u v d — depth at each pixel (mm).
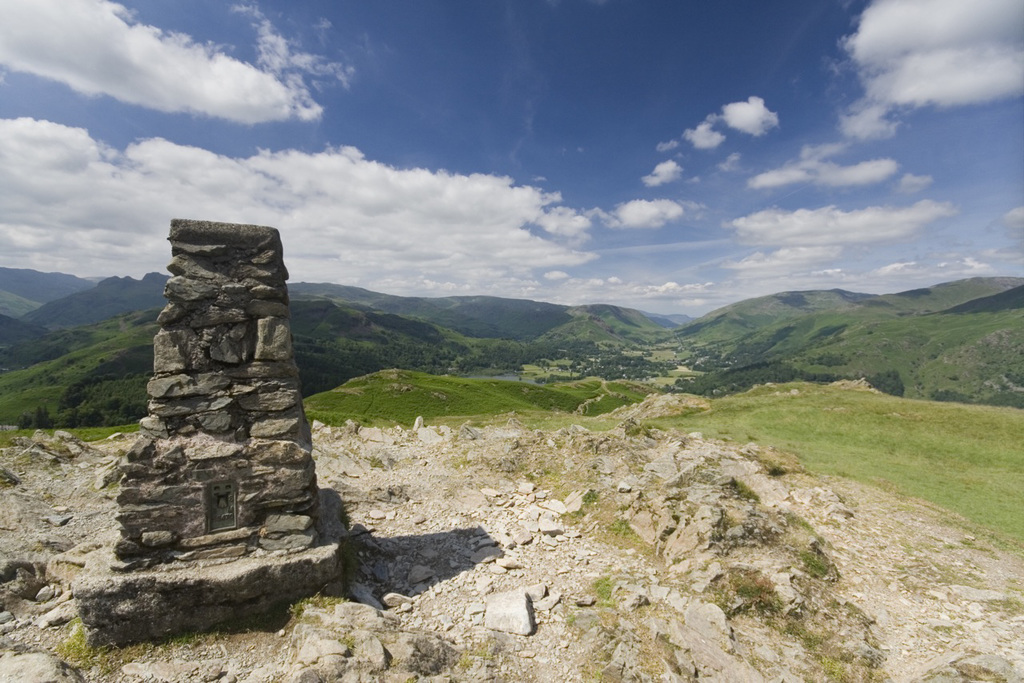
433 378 148375
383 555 14570
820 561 15195
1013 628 12633
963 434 33188
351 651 9195
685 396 51562
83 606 9555
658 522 16719
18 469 20969
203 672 9086
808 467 26000
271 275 11398
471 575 13914
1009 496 22922
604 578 14133
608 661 10586
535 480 21672
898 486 23734
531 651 10922
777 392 51562
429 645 10047
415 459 25188
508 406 127375
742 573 13688
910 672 10883
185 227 10820
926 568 15625
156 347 10602
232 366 11117
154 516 10422
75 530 14844
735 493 19562
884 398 43156
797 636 12055
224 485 10883
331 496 15344
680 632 11469
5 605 10750
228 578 10250
